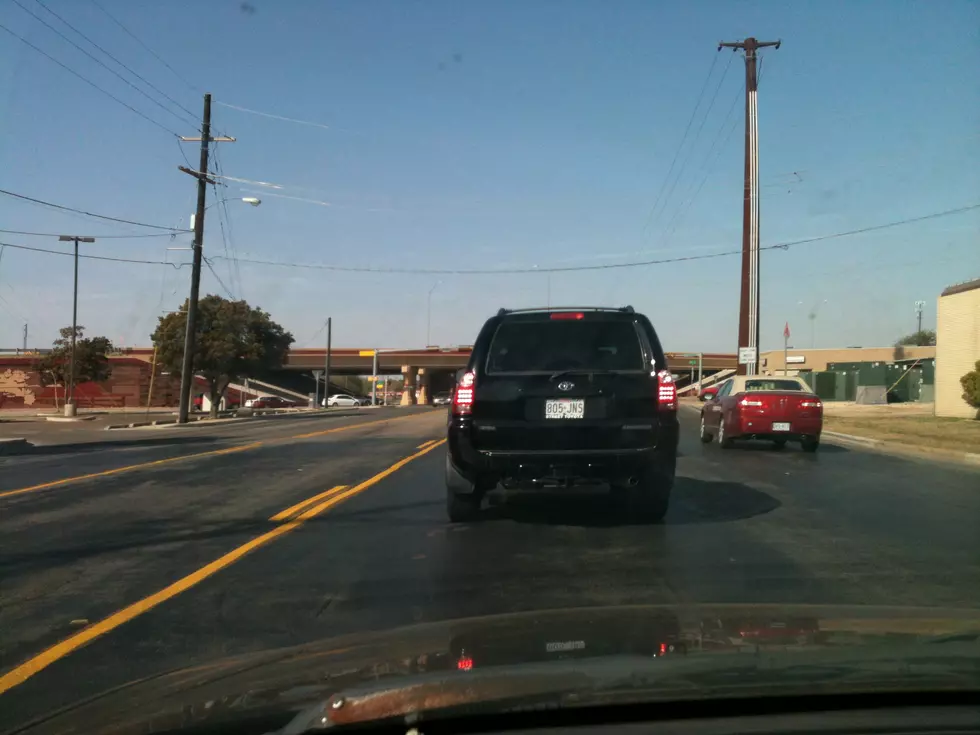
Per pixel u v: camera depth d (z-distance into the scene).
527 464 7.77
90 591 6.37
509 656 3.13
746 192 29.73
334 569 6.95
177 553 7.65
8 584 6.59
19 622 5.59
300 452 17.72
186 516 9.59
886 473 13.38
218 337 40.62
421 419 34.28
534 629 3.61
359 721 2.58
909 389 47.47
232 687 3.12
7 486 12.40
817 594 6.05
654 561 7.11
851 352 67.31
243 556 7.48
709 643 3.29
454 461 8.01
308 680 3.05
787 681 2.79
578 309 8.28
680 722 2.66
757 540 7.99
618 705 2.68
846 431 22.17
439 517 9.28
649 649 3.21
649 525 8.73
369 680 2.89
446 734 2.63
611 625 3.67
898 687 2.78
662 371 7.94
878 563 7.05
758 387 17.22
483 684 2.76
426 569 6.89
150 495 11.32
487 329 8.12
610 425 7.76
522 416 7.78
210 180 34.06
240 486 12.17
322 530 8.63
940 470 13.87
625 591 6.15
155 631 5.37
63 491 11.79
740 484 11.95
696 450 17.28
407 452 17.36
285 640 5.15
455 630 3.66
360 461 15.57
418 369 85.00
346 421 33.50
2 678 4.55
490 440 7.81
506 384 7.82
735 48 30.00
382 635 3.71
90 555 7.59
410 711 2.60
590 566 6.94
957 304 27.73
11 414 52.06
